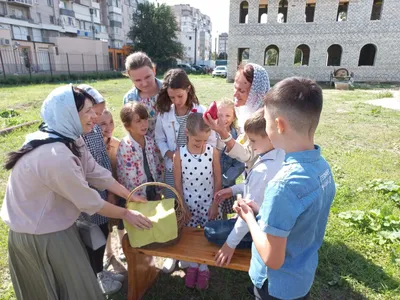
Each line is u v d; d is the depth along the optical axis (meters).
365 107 11.74
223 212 2.91
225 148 2.45
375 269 2.71
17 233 1.78
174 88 2.65
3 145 6.32
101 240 2.14
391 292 2.48
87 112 1.78
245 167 2.55
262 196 1.92
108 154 2.80
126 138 2.62
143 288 2.47
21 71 30.67
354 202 3.93
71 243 1.86
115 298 2.47
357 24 23.19
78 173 1.72
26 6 35.56
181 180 2.56
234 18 24.94
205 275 2.54
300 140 1.30
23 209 1.73
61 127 1.70
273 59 41.62
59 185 1.67
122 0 54.97
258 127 1.89
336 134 7.69
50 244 1.77
